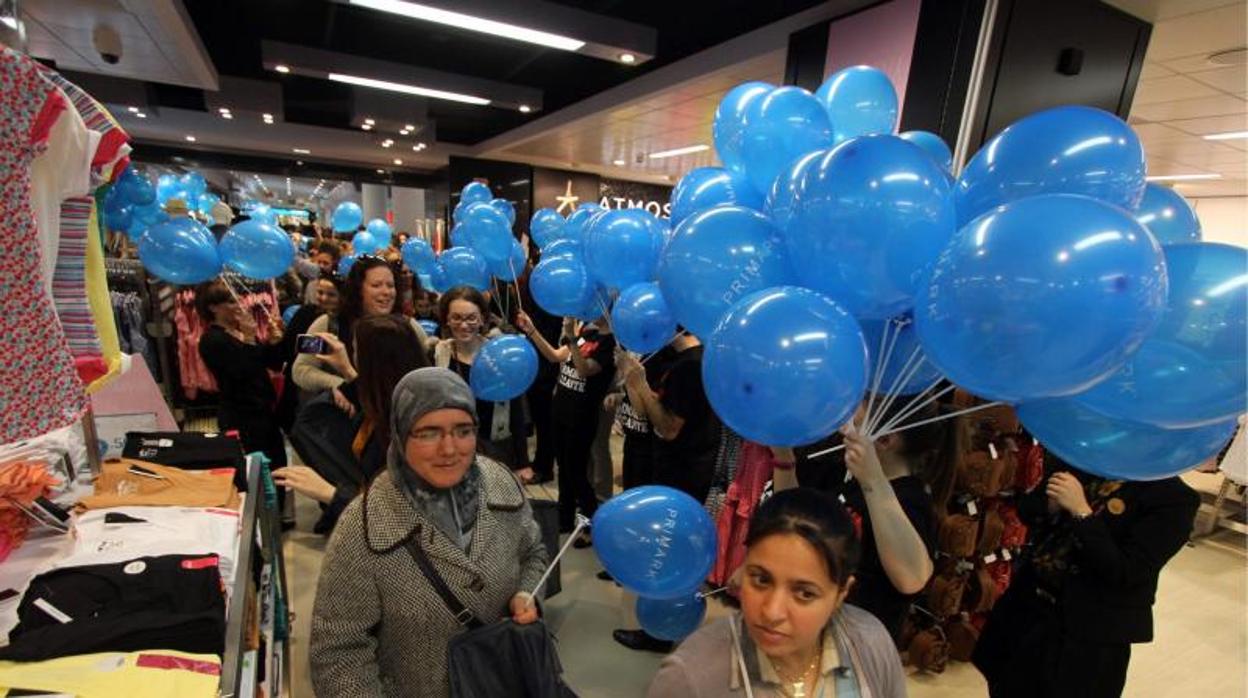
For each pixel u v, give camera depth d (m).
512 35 4.07
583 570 3.03
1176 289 0.81
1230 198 8.73
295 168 10.75
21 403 0.88
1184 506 1.47
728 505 2.17
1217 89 3.77
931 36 2.60
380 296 2.66
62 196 0.95
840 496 1.36
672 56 5.49
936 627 2.42
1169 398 0.82
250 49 6.21
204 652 0.98
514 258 3.18
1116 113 2.88
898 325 1.10
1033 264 0.72
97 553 1.22
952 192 1.11
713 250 1.18
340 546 1.17
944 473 1.44
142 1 3.79
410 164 11.38
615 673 2.32
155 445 1.81
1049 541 1.66
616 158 9.27
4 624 1.00
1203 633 2.87
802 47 3.30
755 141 1.51
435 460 1.15
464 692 1.09
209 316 2.99
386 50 6.07
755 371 0.91
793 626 0.83
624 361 2.27
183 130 8.85
